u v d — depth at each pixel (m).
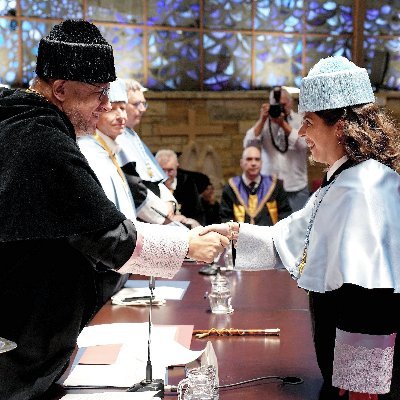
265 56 9.16
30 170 2.17
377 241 2.22
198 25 8.92
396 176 2.35
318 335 2.43
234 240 2.89
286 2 9.11
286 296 3.79
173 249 2.43
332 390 2.39
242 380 2.51
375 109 2.41
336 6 9.20
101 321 3.27
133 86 5.48
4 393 2.21
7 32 8.20
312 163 2.69
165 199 5.60
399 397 2.30
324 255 2.35
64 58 2.33
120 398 2.25
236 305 3.59
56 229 2.16
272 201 6.46
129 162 4.80
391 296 2.20
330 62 2.43
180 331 3.04
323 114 2.40
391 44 9.31
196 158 8.93
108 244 2.28
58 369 2.29
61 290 2.24
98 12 8.52
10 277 2.21
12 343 2.04
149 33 8.75
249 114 9.00
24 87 8.30
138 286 4.01
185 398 2.28
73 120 2.41
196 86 9.01
